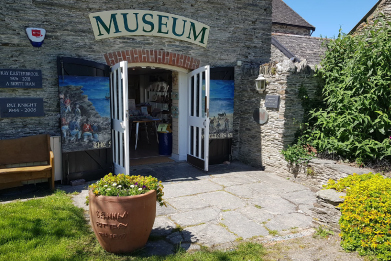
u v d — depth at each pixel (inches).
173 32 264.2
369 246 127.0
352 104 233.9
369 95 221.9
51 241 136.6
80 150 231.1
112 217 123.6
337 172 211.8
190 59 277.1
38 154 219.0
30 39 216.1
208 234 151.8
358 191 135.0
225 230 156.6
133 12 246.7
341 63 253.6
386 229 123.0
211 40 285.6
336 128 239.6
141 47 257.4
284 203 195.8
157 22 256.1
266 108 274.1
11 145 209.8
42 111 225.0
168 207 186.2
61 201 186.9
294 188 226.7
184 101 295.9
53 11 224.4
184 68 282.7
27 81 217.6
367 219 125.3
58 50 228.8
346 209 134.6
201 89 266.2
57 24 226.7
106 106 238.4
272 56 447.8
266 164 277.3
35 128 225.6
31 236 139.3
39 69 222.7
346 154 236.8
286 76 252.8
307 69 261.7
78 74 227.0
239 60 301.1
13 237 137.1
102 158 243.9
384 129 224.2
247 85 295.0
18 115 217.2
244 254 130.8
